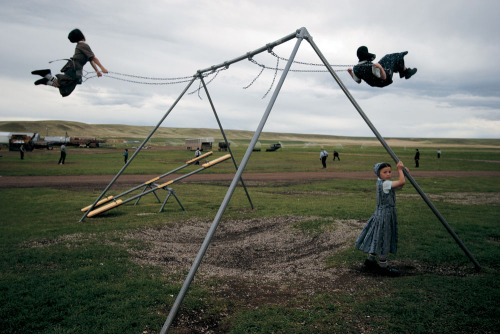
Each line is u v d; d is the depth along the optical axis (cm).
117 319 396
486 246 695
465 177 2598
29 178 2312
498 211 1131
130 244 720
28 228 870
